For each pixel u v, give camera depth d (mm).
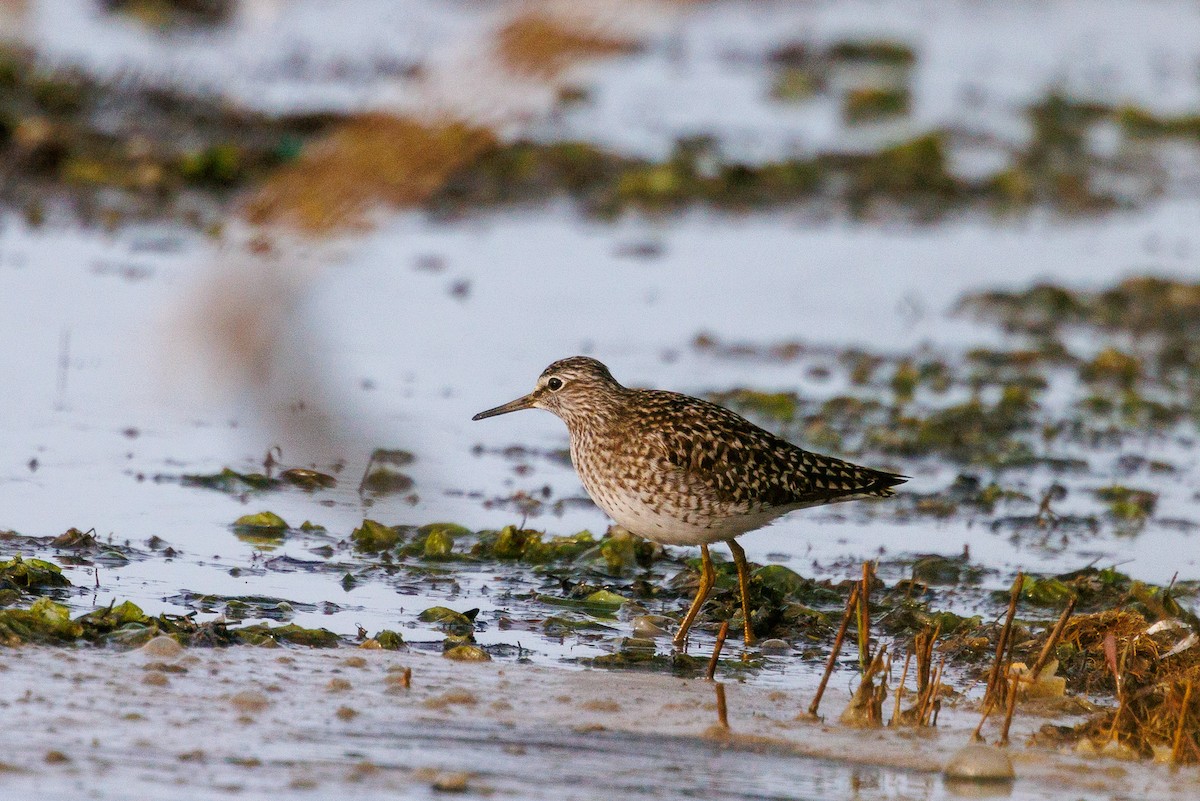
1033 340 18281
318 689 8867
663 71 30719
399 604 10719
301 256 17938
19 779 7266
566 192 22906
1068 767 8305
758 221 22734
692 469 10422
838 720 8945
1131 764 8422
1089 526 12930
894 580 11695
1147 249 22328
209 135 23188
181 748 7820
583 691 9180
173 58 26922
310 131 23594
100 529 11734
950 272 20875
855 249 21688
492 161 23047
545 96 23422
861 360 17281
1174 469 14453
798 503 10789
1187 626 10148
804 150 25938
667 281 19812
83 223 19641
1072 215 23922
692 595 11398
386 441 14273
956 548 12430
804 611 10766
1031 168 25984
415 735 8266
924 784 8000
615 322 18062
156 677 8820
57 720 8078
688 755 8234
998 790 7953
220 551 11500
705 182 23625
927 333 18391
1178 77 32625
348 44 28250
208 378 15398
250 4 30188
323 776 7578
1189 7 39594
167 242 19094
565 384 11102
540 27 23062
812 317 18781
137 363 15633
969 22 37125
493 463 14023
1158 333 18734
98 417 14336
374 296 18312
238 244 17812
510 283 19250
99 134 22766
